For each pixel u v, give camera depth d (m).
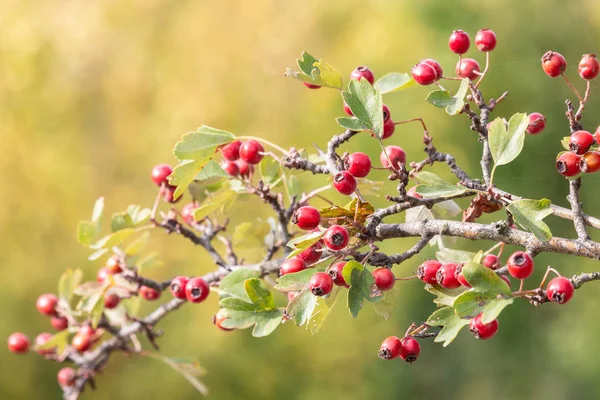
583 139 2.85
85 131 13.57
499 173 9.23
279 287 2.92
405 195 3.03
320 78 3.32
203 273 11.37
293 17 12.88
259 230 4.25
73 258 12.48
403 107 9.87
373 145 9.87
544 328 9.93
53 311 4.77
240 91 12.77
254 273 3.55
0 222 12.66
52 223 12.83
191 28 13.80
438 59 10.16
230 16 13.58
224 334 11.26
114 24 14.23
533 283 9.81
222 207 3.77
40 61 14.07
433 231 2.98
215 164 3.84
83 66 13.97
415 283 10.02
